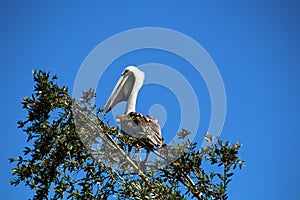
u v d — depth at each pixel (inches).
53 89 470.9
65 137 462.0
